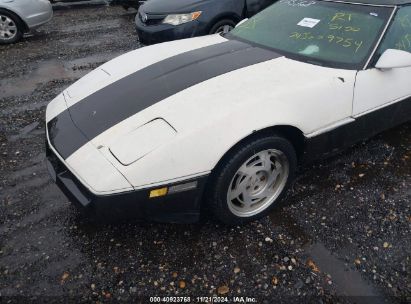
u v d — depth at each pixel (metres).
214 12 5.28
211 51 2.98
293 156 2.51
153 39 5.38
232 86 2.40
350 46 2.82
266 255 2.33
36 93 4.69
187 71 2.63
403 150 3.34
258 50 2.96
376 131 3.02
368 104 2.76
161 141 2.05
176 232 2.51
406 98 3.01
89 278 2.21
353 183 2.93
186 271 2.24
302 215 2.63
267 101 2.28
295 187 2.89
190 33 5.26
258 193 2.49
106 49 6.31
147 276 2.21
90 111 2.45
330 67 2.69
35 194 2.91
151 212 2.13
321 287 2.13
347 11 3.01
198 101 2.28
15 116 4.12
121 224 2.58
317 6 3.21
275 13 3.43
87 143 2.20
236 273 2.22
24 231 2.56
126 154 2.04
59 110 2.62
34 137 3.70
